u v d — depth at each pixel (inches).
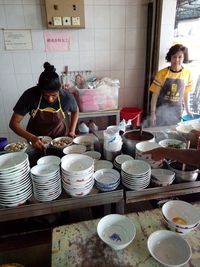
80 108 105.2
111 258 32.5
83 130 97.5
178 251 33.3
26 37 107.0
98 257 32.7
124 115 114.3
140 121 118.9
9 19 103.1
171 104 101.7
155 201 56.0
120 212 45.6
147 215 39.9
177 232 35.7
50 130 71.5
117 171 46.6
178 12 105.6
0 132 121.6
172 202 40.7
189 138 59.5
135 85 126.3
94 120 112.7
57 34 109.0
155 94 102.9
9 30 104.7
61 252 33.4
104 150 53.3
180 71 98.3
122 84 124.6
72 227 37.7
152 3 107.7
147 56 118.3
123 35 115.2
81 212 56.5
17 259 47.6
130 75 123.6
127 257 32.6
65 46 111.7
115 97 107.8
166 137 61.4
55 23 101.5
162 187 45.4
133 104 128.7
